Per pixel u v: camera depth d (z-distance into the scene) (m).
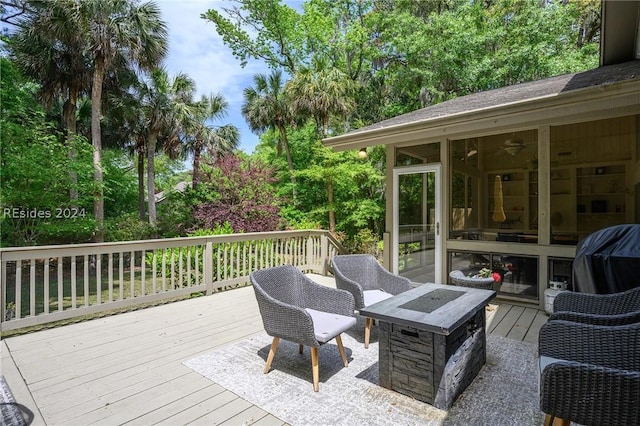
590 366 1.46
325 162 12.20
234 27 15.17
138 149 17.09
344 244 11.74
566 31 11.96
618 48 5.28
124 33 9.66
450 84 13.27
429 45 12.67
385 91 15.52
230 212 8.58
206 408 2.16
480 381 2.49
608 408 1.43
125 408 2.16
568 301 2.47
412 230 5.49
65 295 6.92
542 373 1.58
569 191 4.99
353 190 12.53
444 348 2.12
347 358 2.89
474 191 5.40
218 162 9.54
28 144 8.05
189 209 10.97
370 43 15.54
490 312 4.20
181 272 4.85
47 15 9.23
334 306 2.96
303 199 13.83
